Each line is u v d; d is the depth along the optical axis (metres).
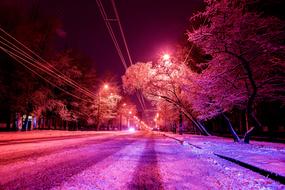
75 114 57.84
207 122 40.47
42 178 6.48
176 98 31.03
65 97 54.97
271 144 19.39
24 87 37.66
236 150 14.27
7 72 37.00
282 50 14.77
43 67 40.75
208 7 15.58
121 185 6.06
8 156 10.37
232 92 18.94
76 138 25.42
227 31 15.52
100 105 66.31
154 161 10.17
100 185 5.98
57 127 65.19
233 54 15.70
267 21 15.39
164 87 29.70
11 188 5.48
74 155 11.32
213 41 15.84
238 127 38.06
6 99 37.28
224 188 6.05
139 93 31.39
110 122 92.31
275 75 17.39
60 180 6.32
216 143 20.12
